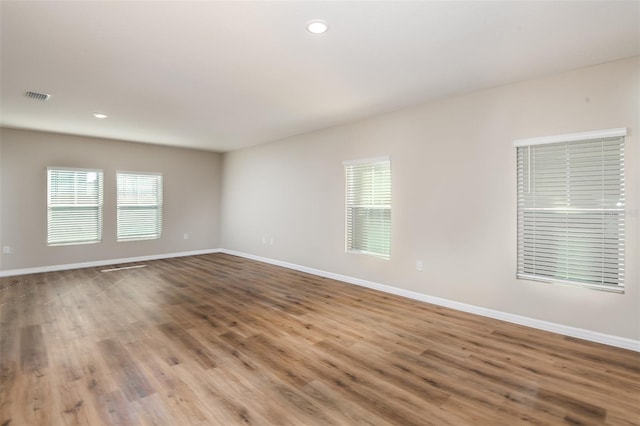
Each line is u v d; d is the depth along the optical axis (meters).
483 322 3.51
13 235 5.62
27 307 3.98
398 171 4.48
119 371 2.49
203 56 2.83
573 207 3.14
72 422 1.92
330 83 3.46
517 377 2.43
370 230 4.89
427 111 4.15
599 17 2.24
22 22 2.29
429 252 4.16
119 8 2.12
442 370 2.53
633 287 2.84
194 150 7.69
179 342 3.01
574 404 2.11
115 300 4.26
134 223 6.90
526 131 3.38
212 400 2.15
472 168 3.76
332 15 2.22
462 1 2.06
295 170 6.11
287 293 4.59
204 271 6.00
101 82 3.41
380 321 3.54
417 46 2.66
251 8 2.13
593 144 3.04
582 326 3.09
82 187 6.27
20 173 5.65
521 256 3.46
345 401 2.14
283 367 2.57
